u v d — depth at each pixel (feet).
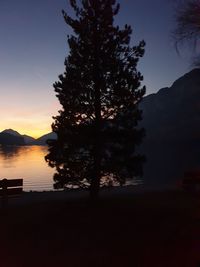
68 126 67.00
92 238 44.42
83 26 66.69
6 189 63.41
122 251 38.70
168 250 37.73
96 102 66.80
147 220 52.16
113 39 67.31
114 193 91.20
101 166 67.21
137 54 68.03
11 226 51.06
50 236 45.78
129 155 68.03
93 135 66.64
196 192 73.15
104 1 67.21
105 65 66.64
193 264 32.94
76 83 66.74
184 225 47.96
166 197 75.56
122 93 66.39
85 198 78.89
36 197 84.12
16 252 39.78
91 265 35.01
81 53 66.80
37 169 277.23
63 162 67.51
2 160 444.14
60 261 36.42
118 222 51.75
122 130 67.77
